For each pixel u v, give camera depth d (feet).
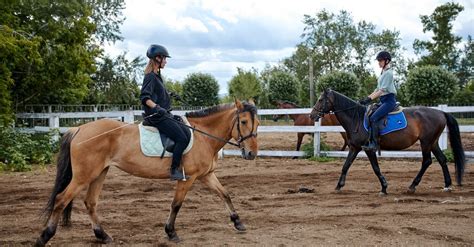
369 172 41.14
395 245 20.84
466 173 40.24
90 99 95.04
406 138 32.55
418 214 26.48
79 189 21.11
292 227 24.08
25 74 61.36
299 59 200.95
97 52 68.28
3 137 50.60
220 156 52.85
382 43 193.67
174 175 21.57
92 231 24.00
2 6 53.72
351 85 125.59
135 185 36.94
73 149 21.17
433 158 46.11
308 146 51.75
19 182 39.47
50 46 60.03
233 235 22.76
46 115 58.23
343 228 23.73
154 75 21.99
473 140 61.41
